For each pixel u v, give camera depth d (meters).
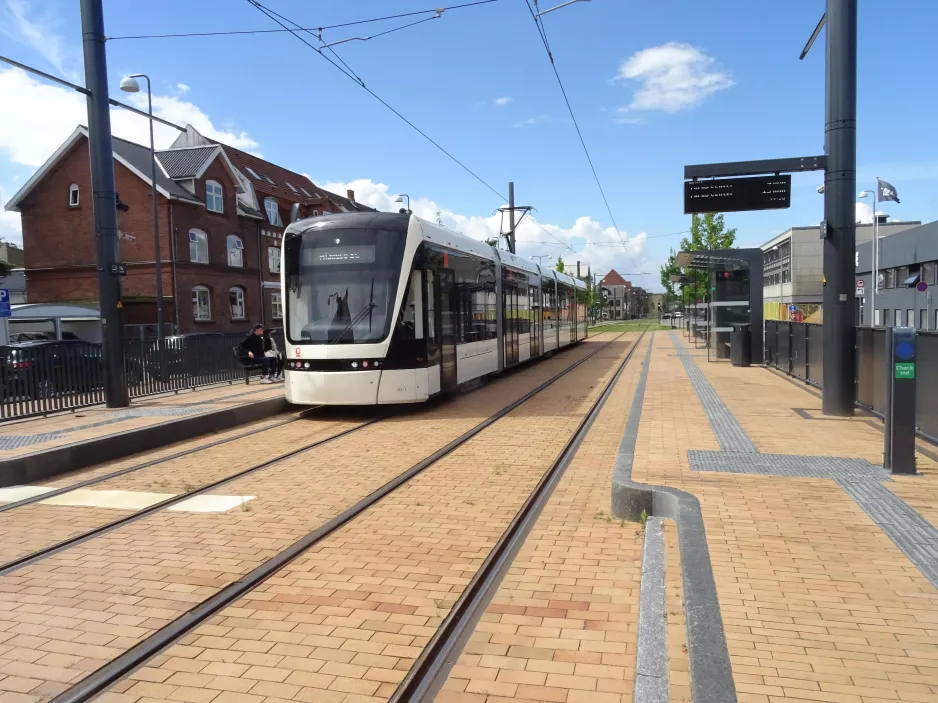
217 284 37.00
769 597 4.07
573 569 5.13
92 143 12.56
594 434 10.49
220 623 4.35
